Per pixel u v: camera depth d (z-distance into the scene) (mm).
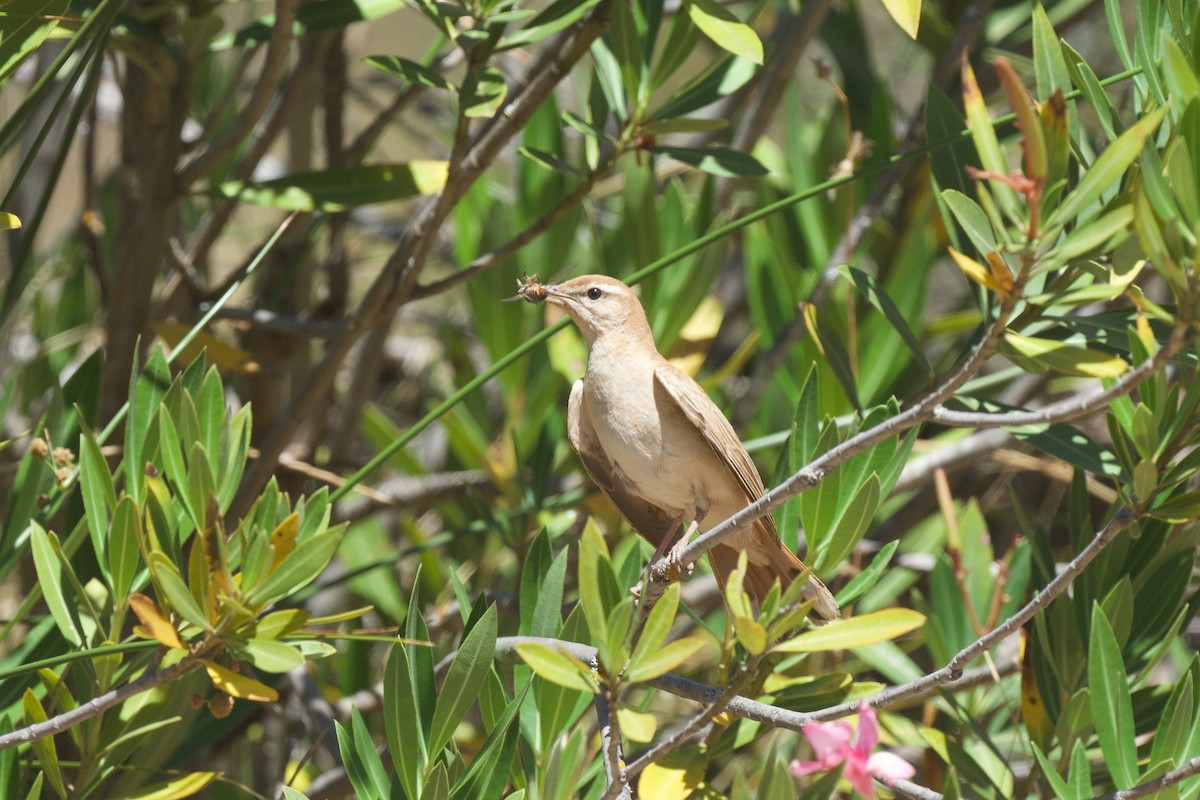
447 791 6102
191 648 5656
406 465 12711
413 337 16500
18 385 12891
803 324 11281
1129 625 7250
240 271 10141
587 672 5059
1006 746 9422
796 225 12812
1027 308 6887
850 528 6500
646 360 8273
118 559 6543
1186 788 6312
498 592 9914
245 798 10031
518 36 8250
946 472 11570
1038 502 14820
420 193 8961
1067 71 6656
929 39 12594
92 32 6973
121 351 9664
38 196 13195
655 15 9258
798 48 11320
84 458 6809
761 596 8148
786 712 5863
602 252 12297
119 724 7086
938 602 9617
